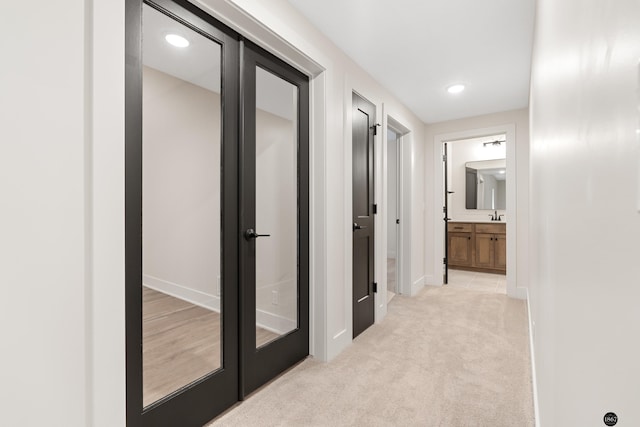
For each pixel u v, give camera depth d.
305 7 1.84
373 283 2.84
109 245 1.02
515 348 2.29
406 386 1.80
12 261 0.84
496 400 1.67
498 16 1.92
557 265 0.83
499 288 4.10
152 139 1.47
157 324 1.51
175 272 1.59
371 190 2.82
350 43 2.23
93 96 0.98
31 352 0.88
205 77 1.60
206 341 1.66
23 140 0.86
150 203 1.49
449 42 2.22
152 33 1.39
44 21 0.89
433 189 4.22
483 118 3.84
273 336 1.96
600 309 0.43
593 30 0.47
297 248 2.09
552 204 0.96
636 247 0.31
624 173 0.34
